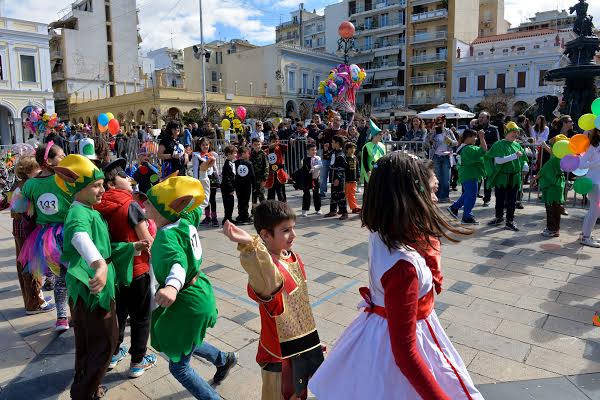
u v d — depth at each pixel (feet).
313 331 7.79
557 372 10.12
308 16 216.54
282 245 7.43
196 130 51.49
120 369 10.75
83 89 142.00
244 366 10.70
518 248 19.29
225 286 15.89
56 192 12.17
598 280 15.53
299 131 40.78
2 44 100.17
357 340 5.64
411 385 5.00
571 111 38.93
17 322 13.51
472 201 23.34
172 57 208.23
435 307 13.64
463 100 137.49
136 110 112.57
